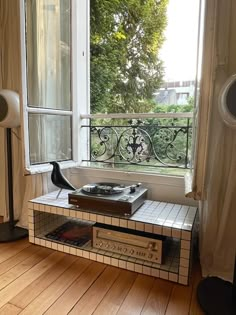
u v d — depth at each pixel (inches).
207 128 55.2
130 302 51.2
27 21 76.4
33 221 73.9
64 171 90.3
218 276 58.9
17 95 76.2
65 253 70.1
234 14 56.0
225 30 54.6
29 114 77.0
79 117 91.8
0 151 89.9
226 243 59.9
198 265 65.2
